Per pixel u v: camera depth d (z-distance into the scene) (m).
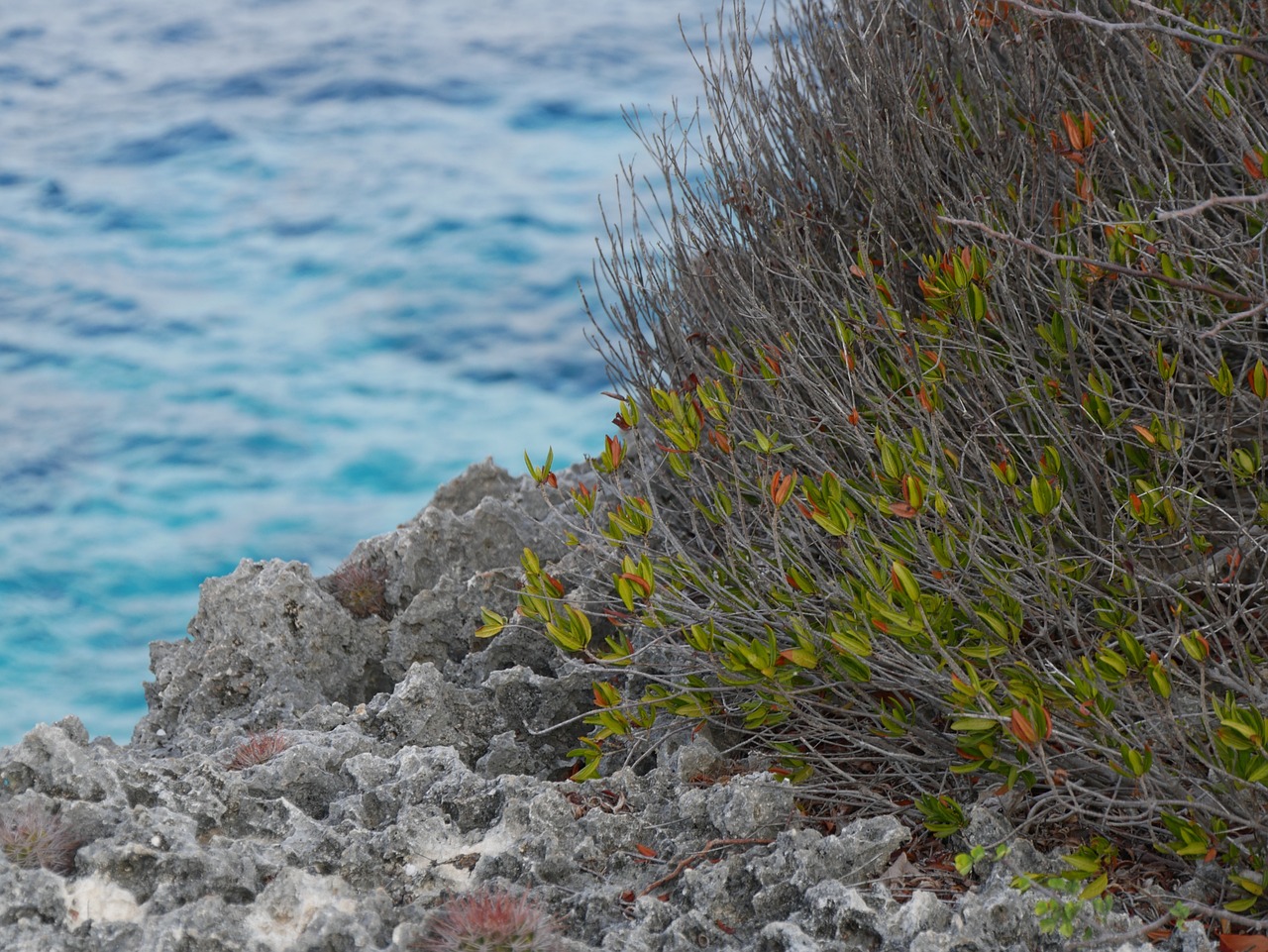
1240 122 3.13
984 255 3.22
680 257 4.17
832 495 2.99
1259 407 3.23
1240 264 3.14
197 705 4.47
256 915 2.66
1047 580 3.01
